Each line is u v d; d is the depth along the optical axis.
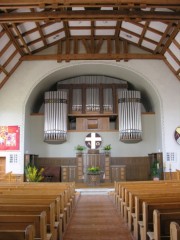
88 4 10.21
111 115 18.00
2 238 2.89
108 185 15.41
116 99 18.25
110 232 6.11
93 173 15.35
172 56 15.00
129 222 6.22
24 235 2.88
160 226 3.57
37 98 18.27
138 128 17.27
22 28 13.41
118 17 11.59
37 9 11.88
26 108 16.52
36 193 6.53
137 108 17.47
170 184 9.02
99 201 10.90
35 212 4.32
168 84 16.41
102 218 7.58
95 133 17.80
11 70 16.03
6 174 14.67
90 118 18.09
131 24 14.21
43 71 16.38
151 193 5.97
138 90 19.00
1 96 16.28
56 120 17.20
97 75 18.69
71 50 16.41
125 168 16.58
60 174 16.78
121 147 17.67
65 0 9.90
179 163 15.82
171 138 16.02
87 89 18.30
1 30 12.45
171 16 11.48
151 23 13.39
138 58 16.30
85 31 15.65
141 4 10.29
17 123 16.11
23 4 10.02
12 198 5.54
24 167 15.79
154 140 17.64
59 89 18.27
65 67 16.42
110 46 16.33
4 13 11.23
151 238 4.05
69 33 15.87
